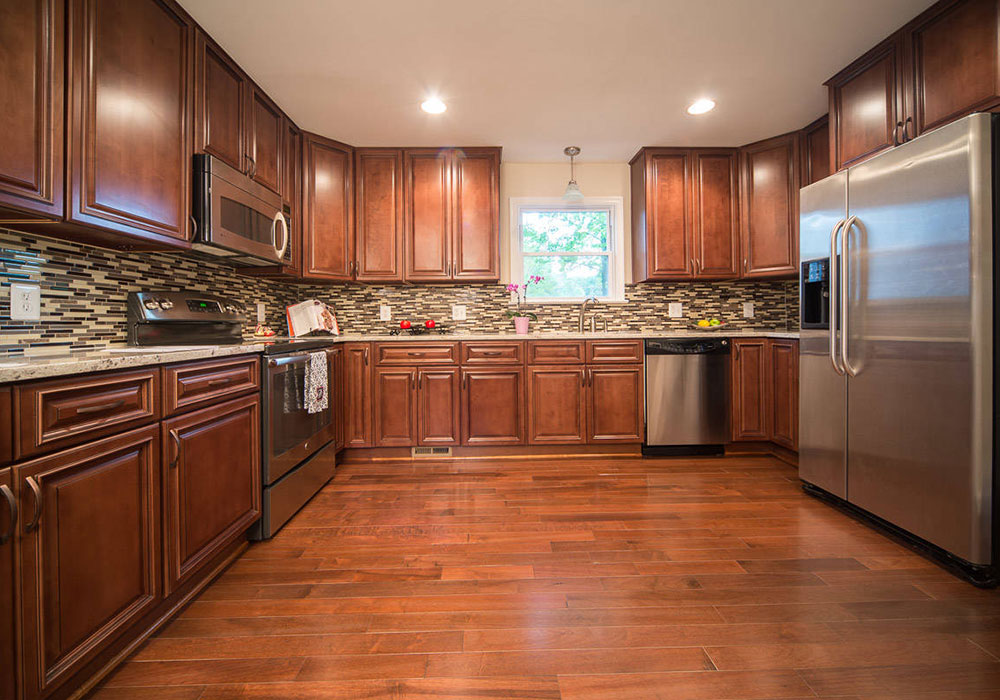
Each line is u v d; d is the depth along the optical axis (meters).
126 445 1.24
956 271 1.66
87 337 1.78
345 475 3.00
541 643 1.36
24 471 0.95
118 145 1.55
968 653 1.30
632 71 2.47
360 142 3.34
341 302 3.76
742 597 1.59
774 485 2.76
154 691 1.18
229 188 2.12
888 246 1.95
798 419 2.85
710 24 2.09
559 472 3.04
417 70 2.42
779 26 2.10
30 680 0.96
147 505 1.32
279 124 2.79
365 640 1.38
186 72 1.91
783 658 1.29
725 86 2.63
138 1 1.64
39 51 1.27
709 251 3.53
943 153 1.70
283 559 1.89
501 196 3.86
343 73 2.43
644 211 3.56
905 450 1.89
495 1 1.91
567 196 3.44
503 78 2.51
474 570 1.79
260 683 1.21
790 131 3.26
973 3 1.81
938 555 1.81
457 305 3.81
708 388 3.35
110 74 1.52
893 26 2.11
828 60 2.38
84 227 1.46
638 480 2.87
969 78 1.83
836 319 2.23
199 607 1.56
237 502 1.84
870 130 2.30
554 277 3.94
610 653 1.32
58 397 1.04
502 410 3.31
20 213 1.27
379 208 3.42
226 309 2.44
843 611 1.50
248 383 1.93
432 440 3.29
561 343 3.33
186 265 2.41
